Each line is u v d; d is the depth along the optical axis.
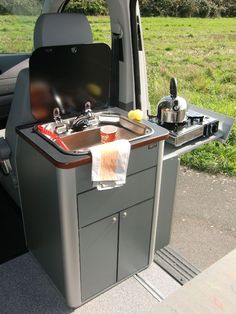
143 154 1.53
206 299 1.17
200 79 4.82
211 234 2.30
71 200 1.38
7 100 2.90
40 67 1.56
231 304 1.15
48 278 1.89
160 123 1.96
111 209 1.55
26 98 1.67
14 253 2.05
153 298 1.77
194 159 3.26
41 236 1.75
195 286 1.22
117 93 2.14
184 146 1.91
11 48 3.25
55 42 1.75
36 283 1.86
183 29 5.62
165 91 4.11
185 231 2.32
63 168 1.29
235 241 2.23
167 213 1.99
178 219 2.45
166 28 5.65
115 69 2.06
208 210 2.56
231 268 1.30
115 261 1.74
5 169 1.88
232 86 4.69
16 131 1.60
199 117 2.01
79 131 1.73
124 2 1.86
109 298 1.77
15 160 1.78
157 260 2.03
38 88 1.61
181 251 2.13
